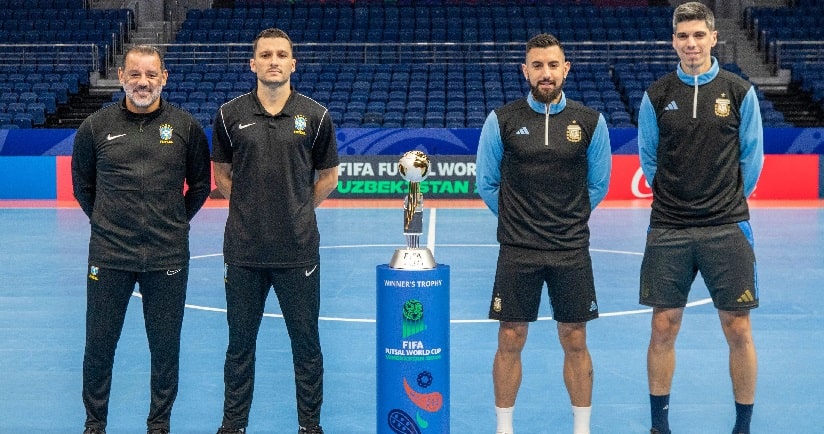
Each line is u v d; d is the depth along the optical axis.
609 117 19.86
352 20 24.52
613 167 18.33
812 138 18.52
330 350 6.63
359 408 5.26
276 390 5.61
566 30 23.80
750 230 4.56
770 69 23.72
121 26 24.33
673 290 4.60
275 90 4.45
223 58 23.28
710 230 4.51
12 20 24.67
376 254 11.42
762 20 24.92
